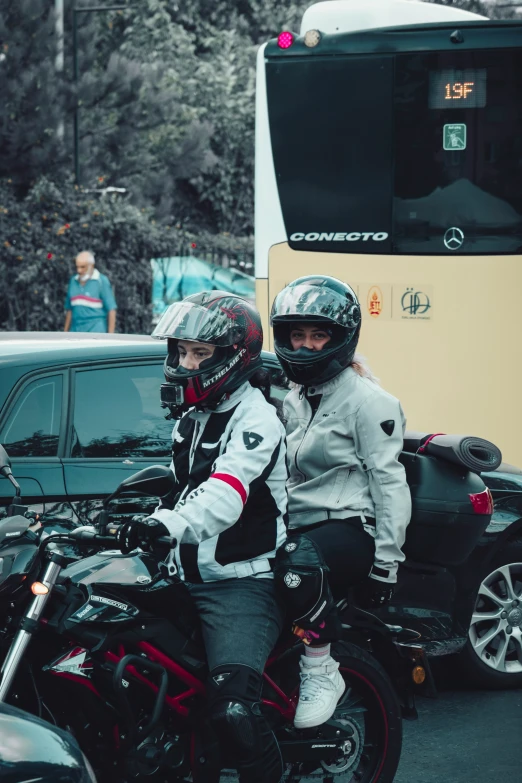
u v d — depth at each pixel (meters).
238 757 3.78
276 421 3.86
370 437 4.23
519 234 8.69
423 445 4.57
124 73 23.11
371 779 4.33
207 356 3.80
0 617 3.73
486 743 5.42
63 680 3.73
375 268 8.84
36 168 22.08
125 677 3.81
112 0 29.89
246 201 34.22
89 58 24.36
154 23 33.78
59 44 22.20
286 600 3.88
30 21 21.69
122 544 3.57
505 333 8.66
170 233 23.62
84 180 23.73
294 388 4.52
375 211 8.86
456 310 8.73
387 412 4.24
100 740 3.84
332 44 8.93
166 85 29.94
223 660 3.81
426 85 8.80
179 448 3.98
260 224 9.06
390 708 4.32
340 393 4.31
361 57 8.87
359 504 4.27
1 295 20.73
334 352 4.24
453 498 4.41
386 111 8.84
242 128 33.66
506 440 8.64
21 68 21.66
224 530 3.75
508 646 6.35
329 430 4.30
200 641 3.93
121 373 5.41
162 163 26.83
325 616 3.91
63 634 3.72
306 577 3.83
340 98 8.91
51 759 2.94
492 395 8.67
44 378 5.20
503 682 6.29
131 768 3.78
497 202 8.71
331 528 4.21
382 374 8.84
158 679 3.85
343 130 8.90
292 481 4.45
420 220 8.80
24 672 3.81
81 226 21.39
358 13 8.98
